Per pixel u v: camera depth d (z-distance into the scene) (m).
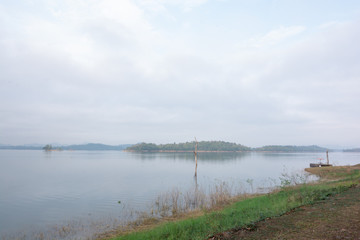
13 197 24.61
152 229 11.40
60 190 28.67
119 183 34.19
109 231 13.30
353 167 39.84
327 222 7.42
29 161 92.00
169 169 58.06
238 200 18.47
